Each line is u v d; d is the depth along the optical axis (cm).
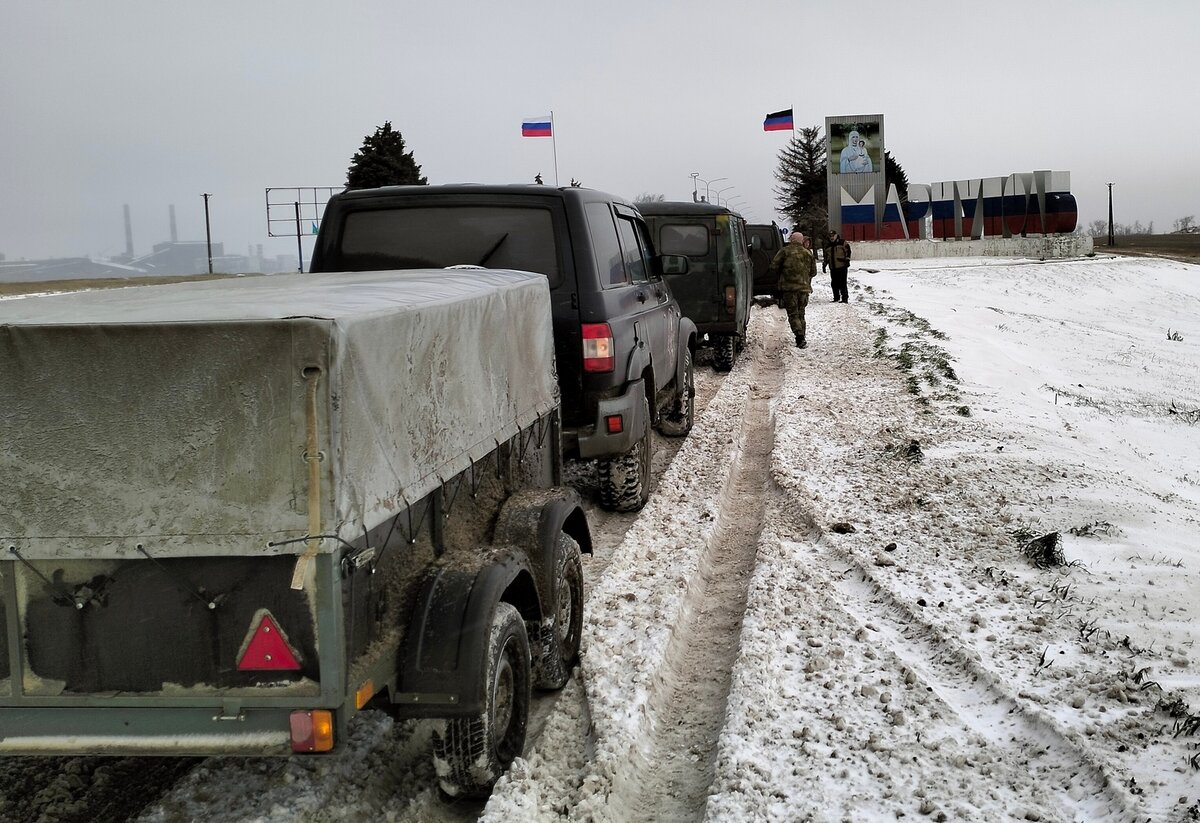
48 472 317
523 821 365
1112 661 495
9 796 405
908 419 1105
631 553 689
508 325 492
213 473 312
